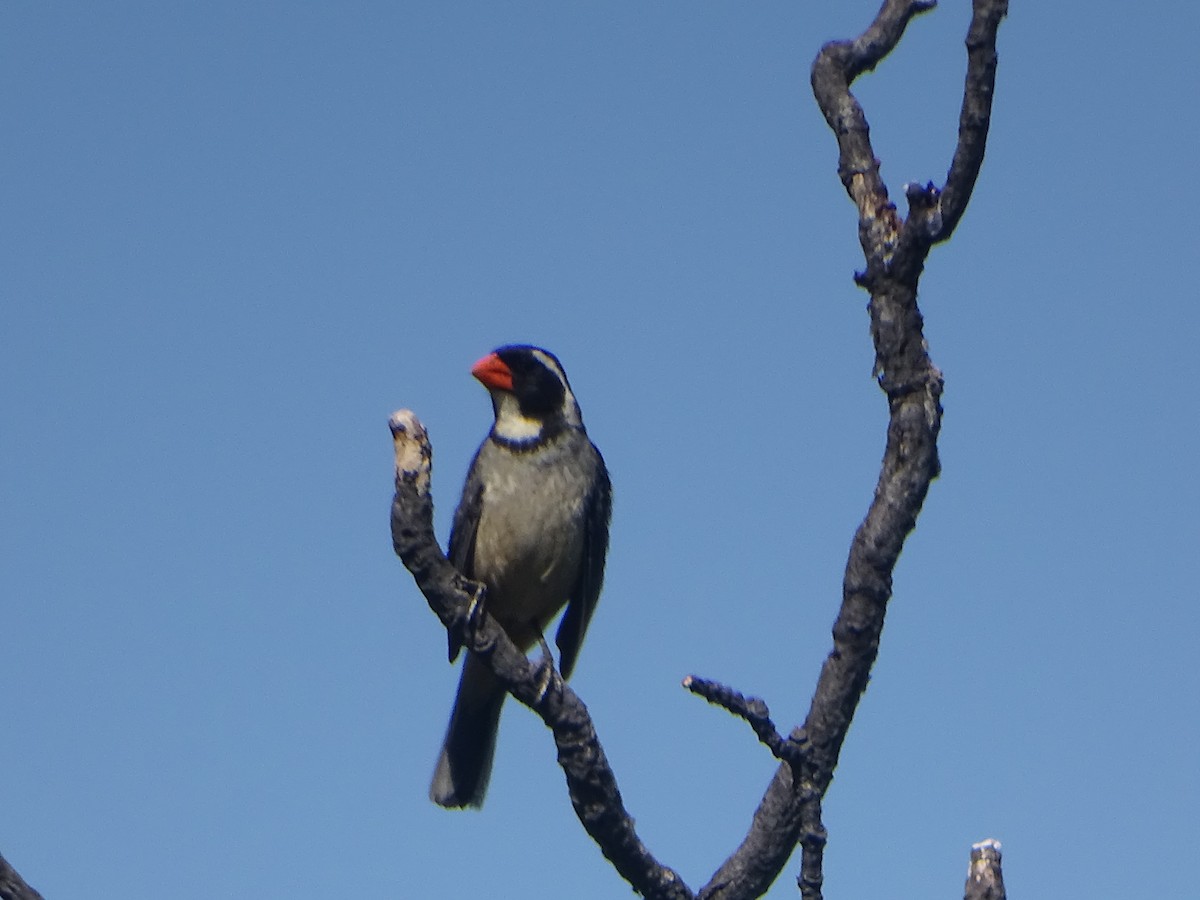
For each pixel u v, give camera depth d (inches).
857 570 344.5
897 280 345.4
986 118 328.5
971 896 302.7
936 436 346.3
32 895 323.0
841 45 369.1
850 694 342.6
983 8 326.6
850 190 355.6
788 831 362.6
